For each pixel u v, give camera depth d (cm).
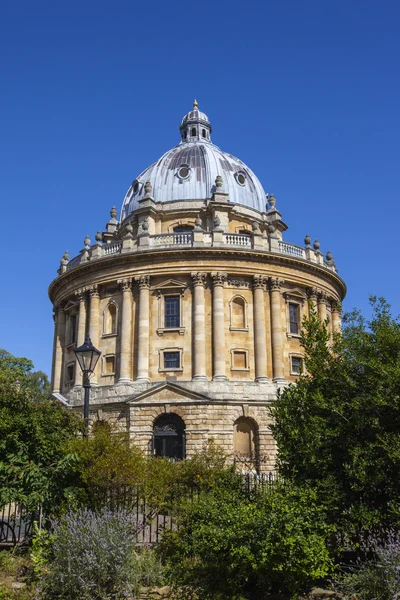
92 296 5119
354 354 1920
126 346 4775
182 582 1487
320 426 1820
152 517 2183
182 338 4741
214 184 5797
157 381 4653
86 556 1451
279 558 1370
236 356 4766
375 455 1716
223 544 1402
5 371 4944
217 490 1948
